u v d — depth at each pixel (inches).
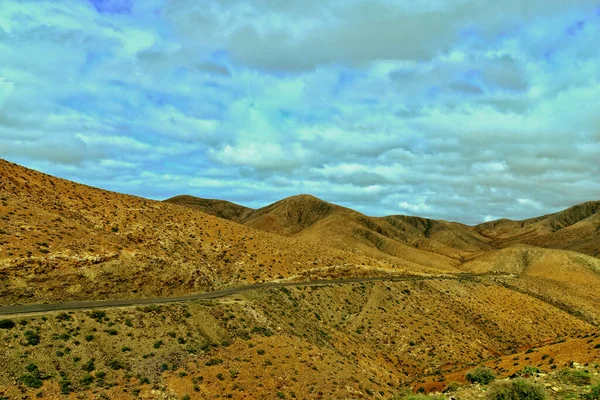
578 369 1375.5
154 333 1676.9
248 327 1994.3
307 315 2514.8
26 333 1395.2
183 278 2459.4
